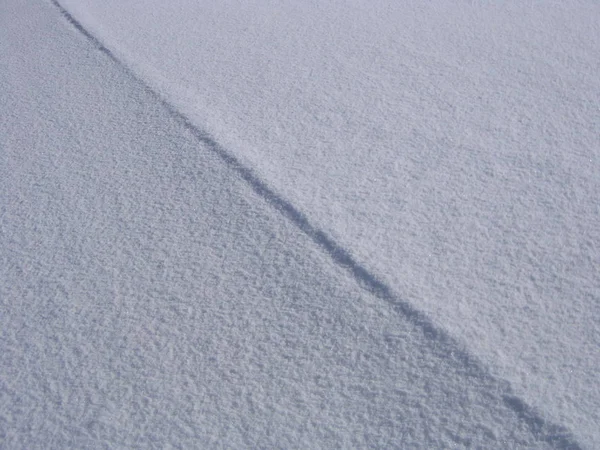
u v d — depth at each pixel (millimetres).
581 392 1219
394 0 2990
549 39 2492
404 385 1265
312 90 2297
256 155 1959
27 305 1523
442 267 1515
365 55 2506
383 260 1543
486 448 1146
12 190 1922
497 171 1805
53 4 3381
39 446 1223
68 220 1781
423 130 2010
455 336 1344
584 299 1409
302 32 2766
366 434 1188
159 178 1909
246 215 1729
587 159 1820
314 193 1781
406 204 1716
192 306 1482
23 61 2762
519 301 1415
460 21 2709
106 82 2500
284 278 1527
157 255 1633
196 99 2309
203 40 2787
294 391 1276
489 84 2227
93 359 1380
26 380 1349
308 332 1392
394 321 1392
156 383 1319
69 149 2094
